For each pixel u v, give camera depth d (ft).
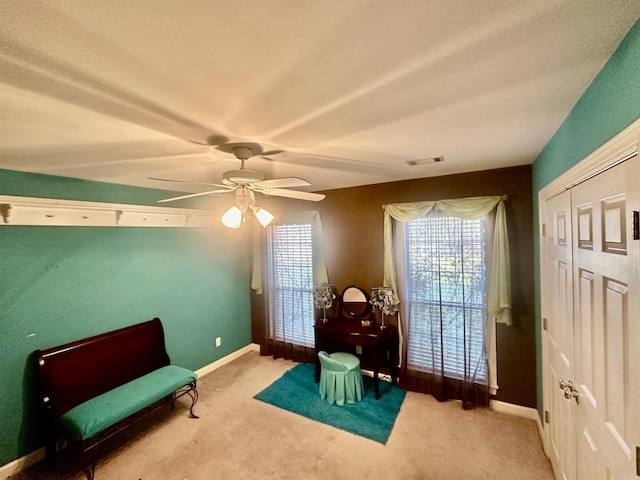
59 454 7.79
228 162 7.39
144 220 10.23
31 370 7.61
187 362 11.75
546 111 4.70
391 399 9.91
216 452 7.68
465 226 9.43
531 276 8.60
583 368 4.72
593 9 2.52
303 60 3.17
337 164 7.94
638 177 2.90
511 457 7.25
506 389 9.05
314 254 12.37
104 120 4.58
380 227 11.03
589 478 4.58
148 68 3.23
